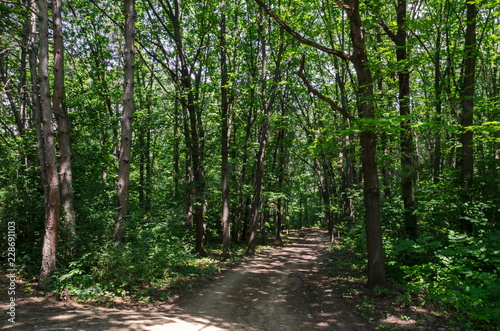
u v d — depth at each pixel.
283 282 9.99
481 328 5.01
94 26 16.38
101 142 15.92
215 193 19.14
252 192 19.97
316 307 7.07
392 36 9.56
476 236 8.04
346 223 19.84
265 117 16.52
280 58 16.64
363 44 7.64
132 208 11.35
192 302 7.51
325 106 19.28
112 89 15.99
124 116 8.77
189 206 16.92
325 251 17.97
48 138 7.23
